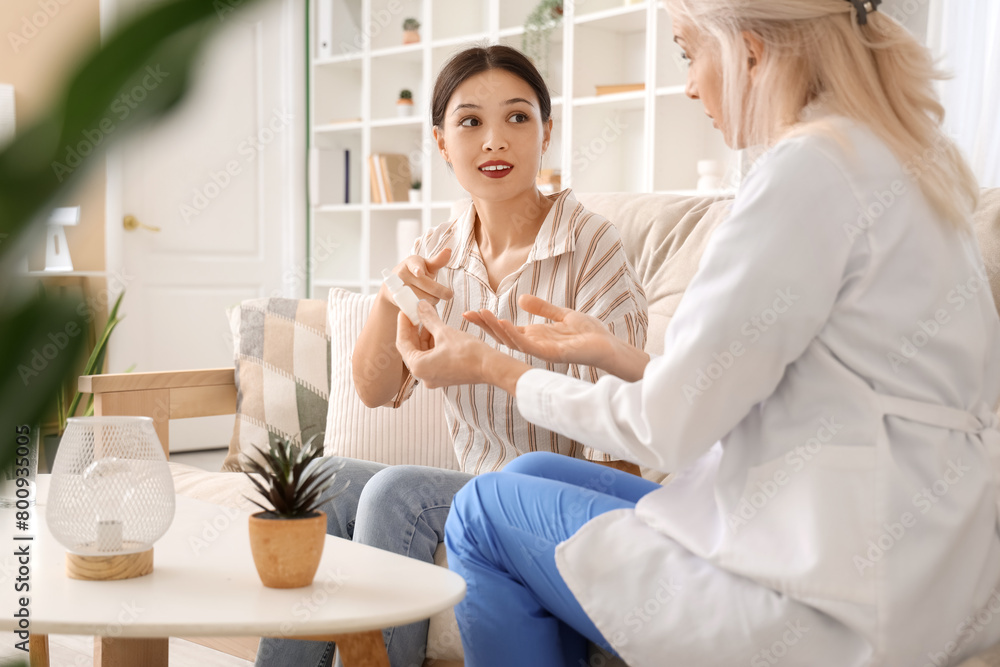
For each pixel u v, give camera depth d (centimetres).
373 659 97
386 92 468
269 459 102
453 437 160
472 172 151
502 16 411
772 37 93
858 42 92
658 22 345
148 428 106
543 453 126
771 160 88
